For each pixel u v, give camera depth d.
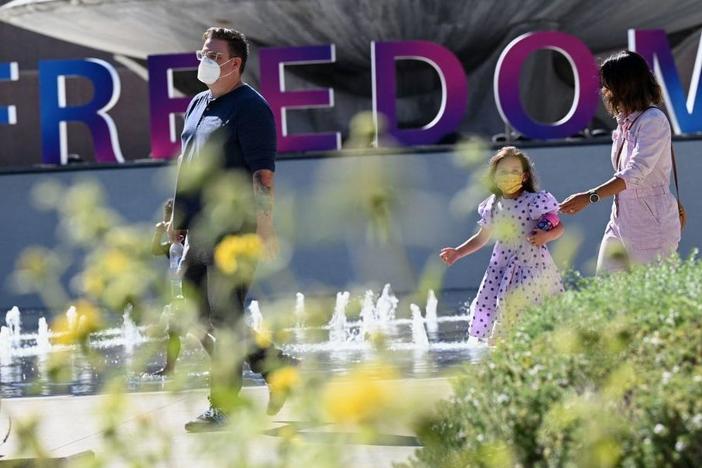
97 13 29.89
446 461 3.84
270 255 8.41
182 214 8.67
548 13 30.08
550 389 4.48
